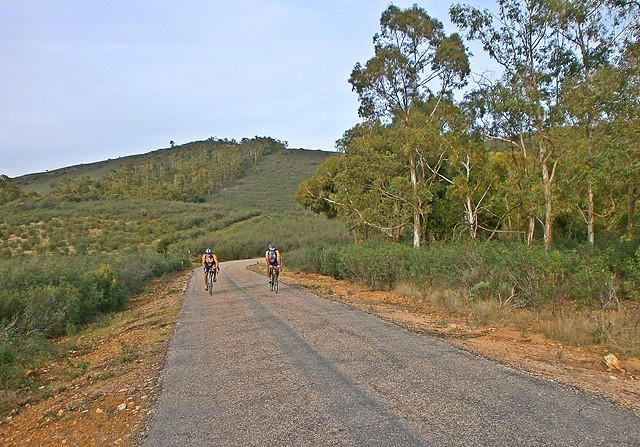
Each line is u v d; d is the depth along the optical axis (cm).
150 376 658
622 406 432
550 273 928
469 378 528
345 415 437
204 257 1798
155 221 7819
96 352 957
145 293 2344
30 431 502
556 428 382
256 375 596
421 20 2355
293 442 386
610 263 1044
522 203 1950
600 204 2434
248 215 9281
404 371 565
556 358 625
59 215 7275
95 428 477
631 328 714
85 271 1905
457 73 2425
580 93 1329
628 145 1020
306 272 2664
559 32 1769
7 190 9062
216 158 17462
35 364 866
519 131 1903
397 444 366
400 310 1089
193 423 452
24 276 1490
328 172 3884
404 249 1597
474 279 1141
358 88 2519
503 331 815
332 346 723
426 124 2308
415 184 2355
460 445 358
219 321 1077
